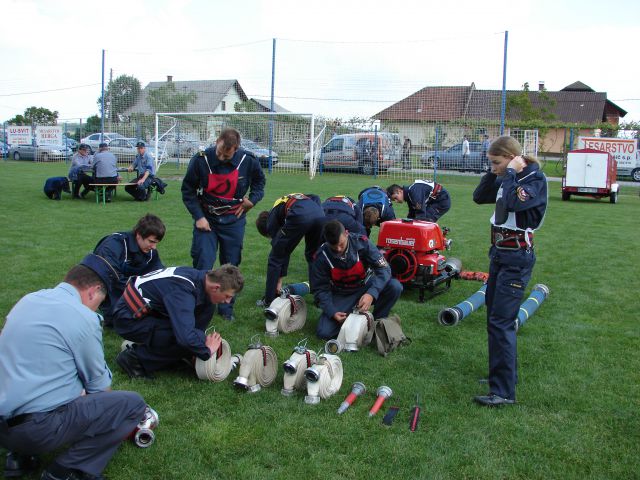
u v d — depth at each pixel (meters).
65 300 2.88
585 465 3.34
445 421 3.78
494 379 4.07
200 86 31.66
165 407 3.83
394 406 3.96
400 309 6.17
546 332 5.56
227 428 3.60
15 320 2.81
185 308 3.99
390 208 7.06
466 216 13.22
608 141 25.67
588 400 4.12
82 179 13.99
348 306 5.29
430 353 4.96
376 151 23.48
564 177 18.09
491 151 4.12
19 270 6.97
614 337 5.44
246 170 5.64
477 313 6.09
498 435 3.62
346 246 5.04
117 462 3.21
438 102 24.52
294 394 4.09
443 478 3.16
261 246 9.15
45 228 9.92
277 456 3.33
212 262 5.64
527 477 3.21
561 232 11.45
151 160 14.33
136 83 27.44
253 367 4.10
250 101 30.86
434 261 6.38
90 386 2.99
